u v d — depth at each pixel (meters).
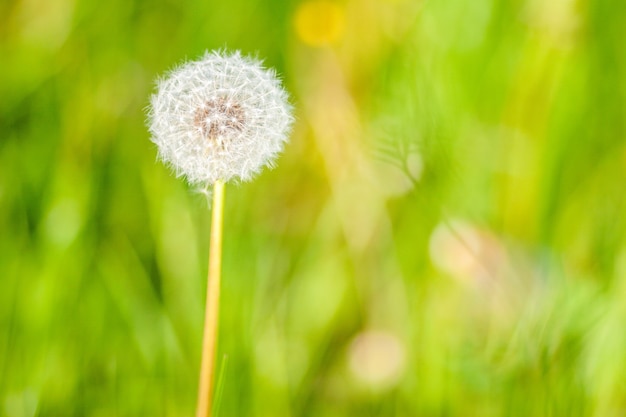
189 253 0.75
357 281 0.76
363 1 0.81
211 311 0.62
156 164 0.76
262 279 0.75
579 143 0.78
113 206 0.76
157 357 0.72
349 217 0.77
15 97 0.78
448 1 0.80
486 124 0.78
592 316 0.72
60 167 0.76
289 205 0.78
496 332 0.73
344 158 0.78
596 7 0.80
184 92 0.63
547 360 0.71
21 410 0.70
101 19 0.81
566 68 0.79
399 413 0.73
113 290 0.73
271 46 0.82
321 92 0.80
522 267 0.75
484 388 0.71
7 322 0.72
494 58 0.79
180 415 0.71
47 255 0.73
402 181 0.77
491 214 0.76
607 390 0.71
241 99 0.63
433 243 0.76
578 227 0.76
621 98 0.78
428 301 0.75
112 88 0.79
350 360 0.74
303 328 0.75
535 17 0.80
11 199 0.75
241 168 0.62
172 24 0.81
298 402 0.73
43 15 0.80
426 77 0.78
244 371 0.72
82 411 0.71
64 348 0.72
